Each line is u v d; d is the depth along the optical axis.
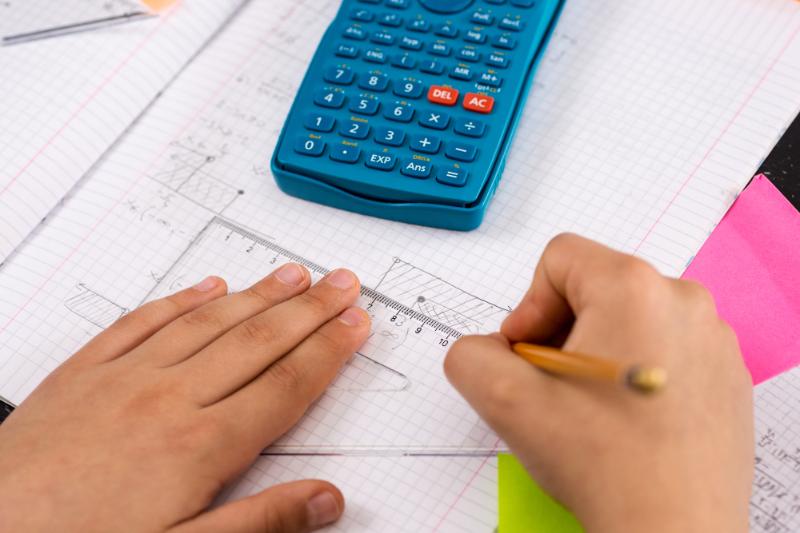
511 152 0.59
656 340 0.39
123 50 0.64
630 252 0.54
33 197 0.59
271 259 0.56
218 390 0.49
